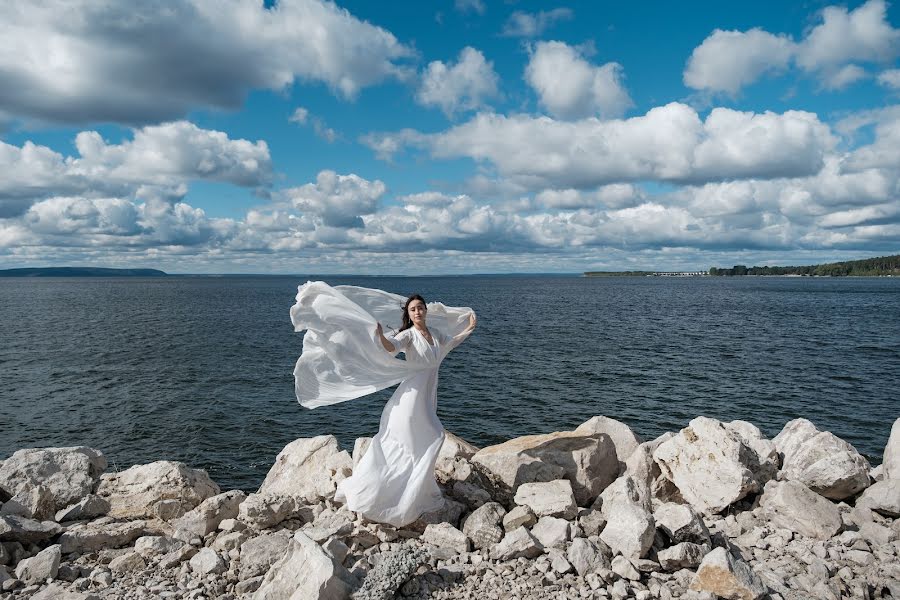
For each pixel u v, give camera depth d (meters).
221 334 52.25
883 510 6.03
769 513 6.17
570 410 24.38
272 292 163.50
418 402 5.96
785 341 46.03
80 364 35.72
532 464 6.79
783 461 7.89
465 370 33.16
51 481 6.54
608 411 24.19
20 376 31.83
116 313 77.25
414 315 6.10
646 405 25.16
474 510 6.18
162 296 133.25
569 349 41.66
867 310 82.12
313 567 4.40
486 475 6.87
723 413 23.88
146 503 6.46
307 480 7.14
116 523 5.93
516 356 38.34
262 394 27.64
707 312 79.56
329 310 5.99
